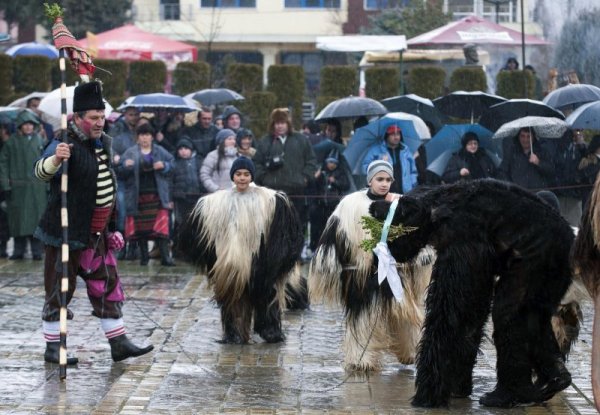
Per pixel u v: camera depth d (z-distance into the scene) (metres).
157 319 12.95
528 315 8.80
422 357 8.86
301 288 13.54
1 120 18.30
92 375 10.02
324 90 24.59
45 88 24.52
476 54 24.14
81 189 10.14
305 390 9.46
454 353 8.80
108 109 12.48
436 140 17.19
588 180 16.52
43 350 11.08
